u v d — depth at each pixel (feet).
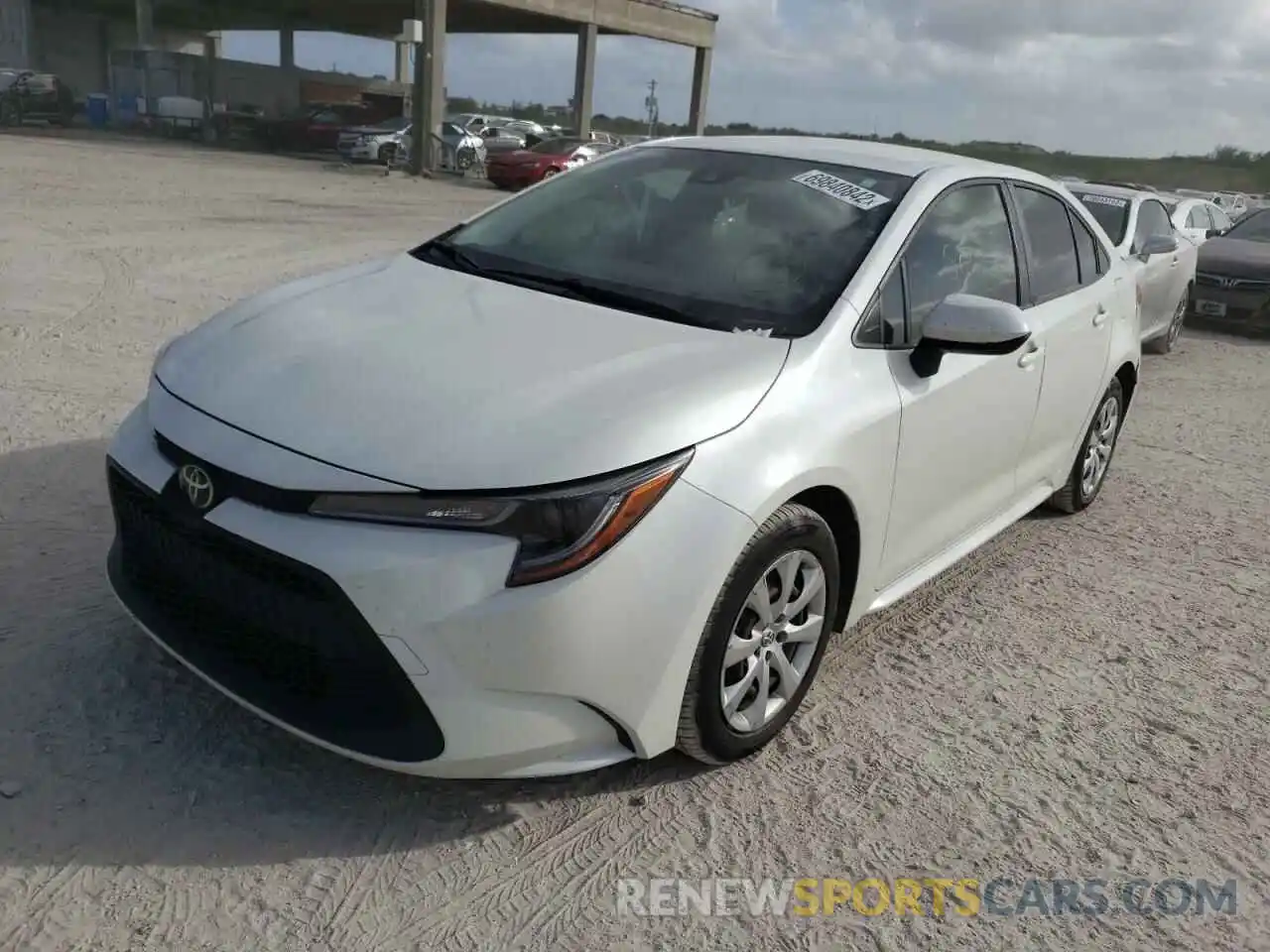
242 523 8.39
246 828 8.93
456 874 8.69
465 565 8.09
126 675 10.73
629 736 9.02
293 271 33.94
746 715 10.08
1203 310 37.63
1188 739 11.51
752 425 9.36
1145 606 14.75
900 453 11.10
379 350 9.73
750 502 9.09
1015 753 10.98
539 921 8.30
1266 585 15.75
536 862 8.91
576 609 8.27
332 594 8.08
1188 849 9.75
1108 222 30.55
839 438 10.05
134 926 7.85
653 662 8.80
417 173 91.56
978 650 13.12
